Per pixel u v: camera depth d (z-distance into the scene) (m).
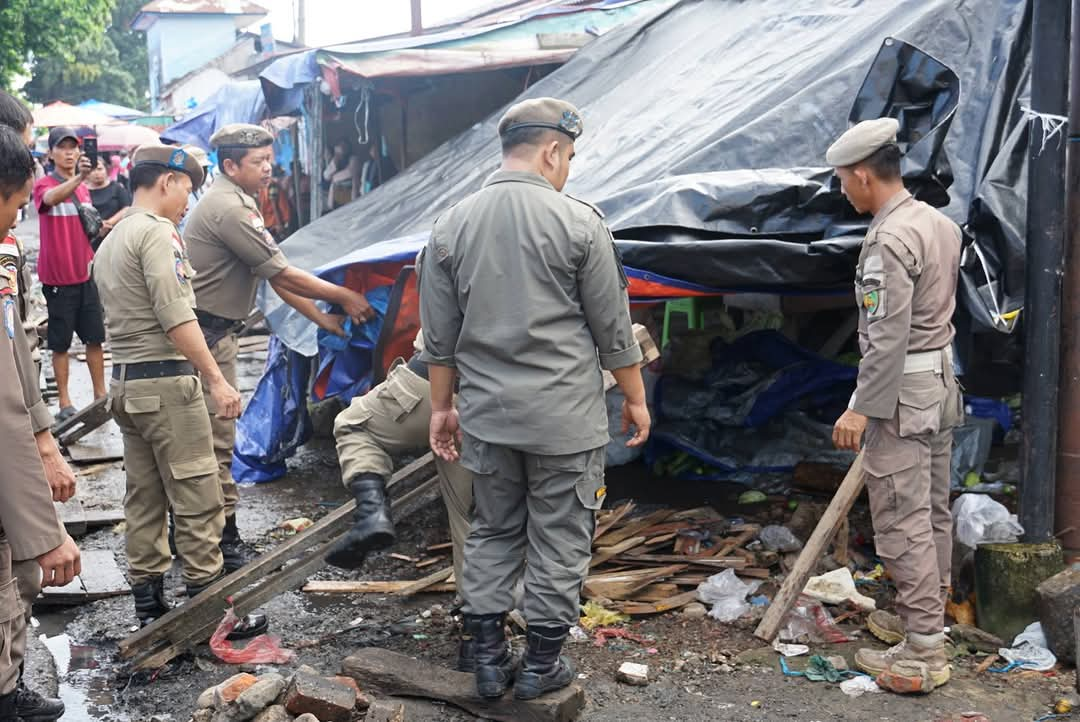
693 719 3.45
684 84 6.69
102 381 7.95
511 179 3.27
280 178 13.30
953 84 4.10
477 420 3.29
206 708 3.36
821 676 3.71
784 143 5.44
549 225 3.19
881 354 3.43
